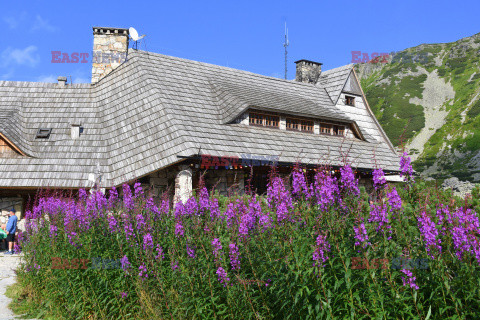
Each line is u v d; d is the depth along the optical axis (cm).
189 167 1744
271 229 645
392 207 586
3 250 1706
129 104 2111
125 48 2408
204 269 646
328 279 537
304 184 708
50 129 2069
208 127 1953
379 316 498
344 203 629
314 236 589
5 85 2320
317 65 3102
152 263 705
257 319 576
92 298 769
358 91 2936
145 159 1775
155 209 852
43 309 861
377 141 2639
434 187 782
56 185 1769
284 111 2231
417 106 12938
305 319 552
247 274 611
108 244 812
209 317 612
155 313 660
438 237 565
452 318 484
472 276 511
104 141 2011
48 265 919
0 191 1827
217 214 772
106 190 1777
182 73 2344
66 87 2345
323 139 2338
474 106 11788
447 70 14662
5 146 1892
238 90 2328
